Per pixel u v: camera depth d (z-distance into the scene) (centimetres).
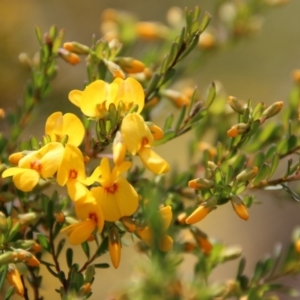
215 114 46
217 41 51
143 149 38
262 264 42
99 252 39
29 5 63
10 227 39
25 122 44
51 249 40
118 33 49
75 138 39
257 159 41
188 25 40
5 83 54
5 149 43
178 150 70
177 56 40
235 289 42
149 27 49
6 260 38
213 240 43
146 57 46
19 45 57
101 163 38
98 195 38
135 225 39
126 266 49
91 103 39
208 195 40
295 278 43
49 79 43
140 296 42
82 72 56
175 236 42
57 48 42
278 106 40
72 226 38
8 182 42
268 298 42
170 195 42
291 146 41
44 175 38
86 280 39
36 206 40
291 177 40
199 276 43
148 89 41
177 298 41
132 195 39
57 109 49
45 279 49
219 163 41
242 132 40
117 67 41
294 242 43
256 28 52
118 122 39
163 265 40
